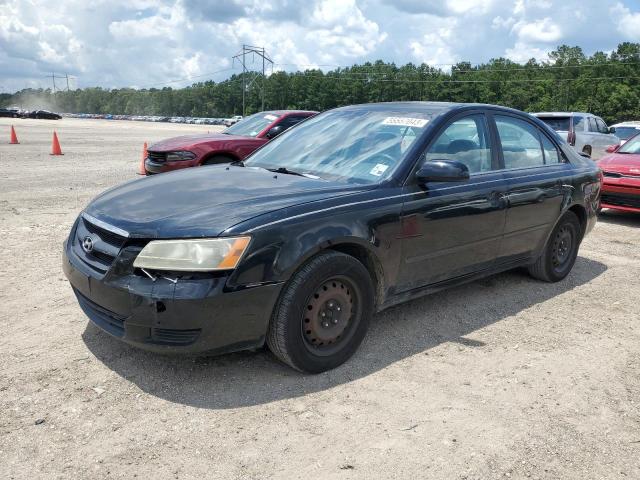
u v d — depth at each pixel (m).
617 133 20.36
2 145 20.09
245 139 9.59
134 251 3.05
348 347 3.55
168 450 2.66
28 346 3.64
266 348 3.74
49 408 2.95
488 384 3.42
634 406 3.24
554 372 3.61
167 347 3.00
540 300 4.98
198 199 3.40
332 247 3.45
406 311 4.54
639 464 2.72
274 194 3.46
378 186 3.71
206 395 3.14
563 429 2.98
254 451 2.68
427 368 3.58
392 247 3.68
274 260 3.08
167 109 173.25
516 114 4.99
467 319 4.45
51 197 9.13
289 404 3.09
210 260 2.95
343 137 4.36
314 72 142.25
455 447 2.78
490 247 4.50
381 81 132.00
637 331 4.36
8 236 6.40
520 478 2.58
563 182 5.14
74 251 3.47
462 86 121.94
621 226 8.56
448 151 4.17
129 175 12.52
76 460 2.56
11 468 2.49
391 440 2.81
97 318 3.29
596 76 106.06
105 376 3.29
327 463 2.62
